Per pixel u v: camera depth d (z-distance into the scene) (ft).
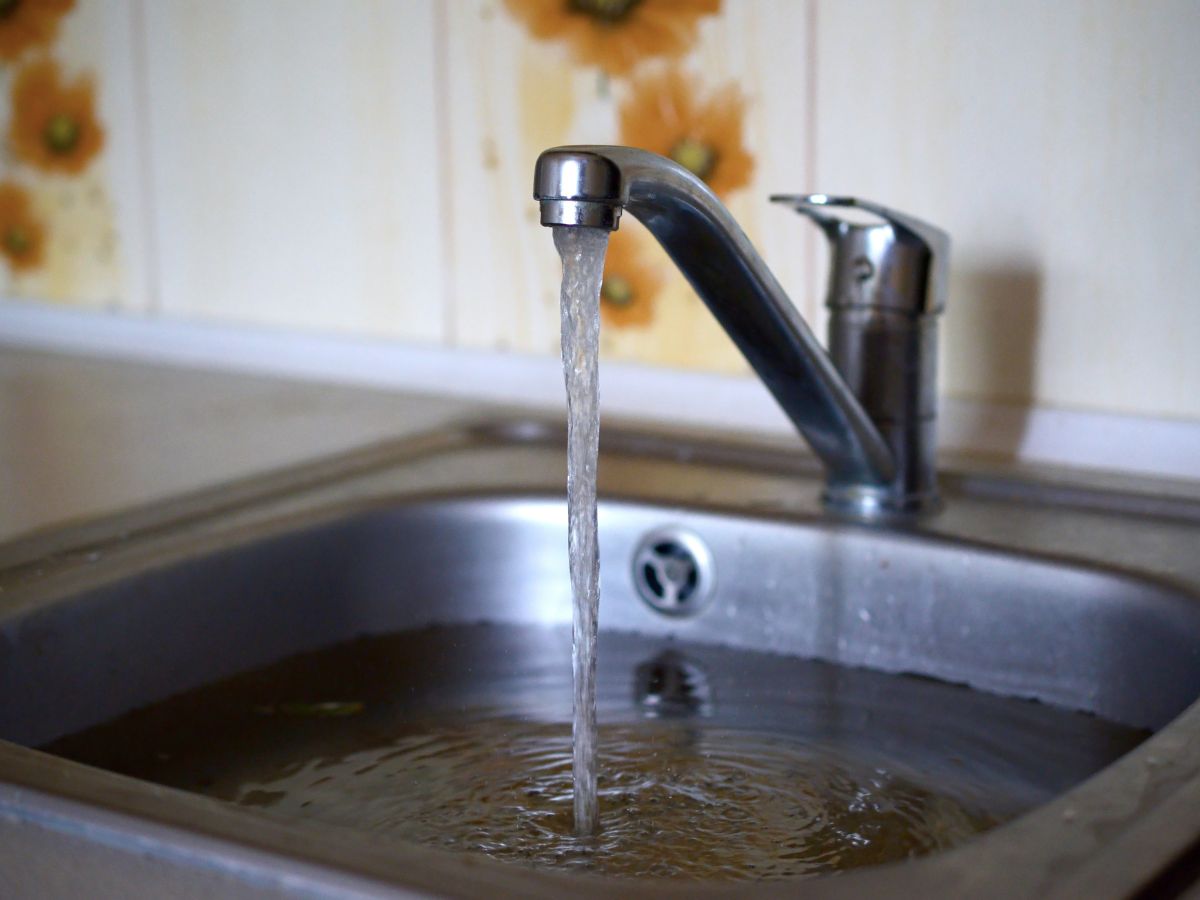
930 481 2.69
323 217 3.63
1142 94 2.70
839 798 2.21
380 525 2.77
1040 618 2.48
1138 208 2.73
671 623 2.75
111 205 3.94
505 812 2.19
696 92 3.10
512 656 2.68
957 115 2.86
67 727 2.42
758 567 2.68
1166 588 2.36
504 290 3.42
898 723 2.42
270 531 2.65
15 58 3.97
